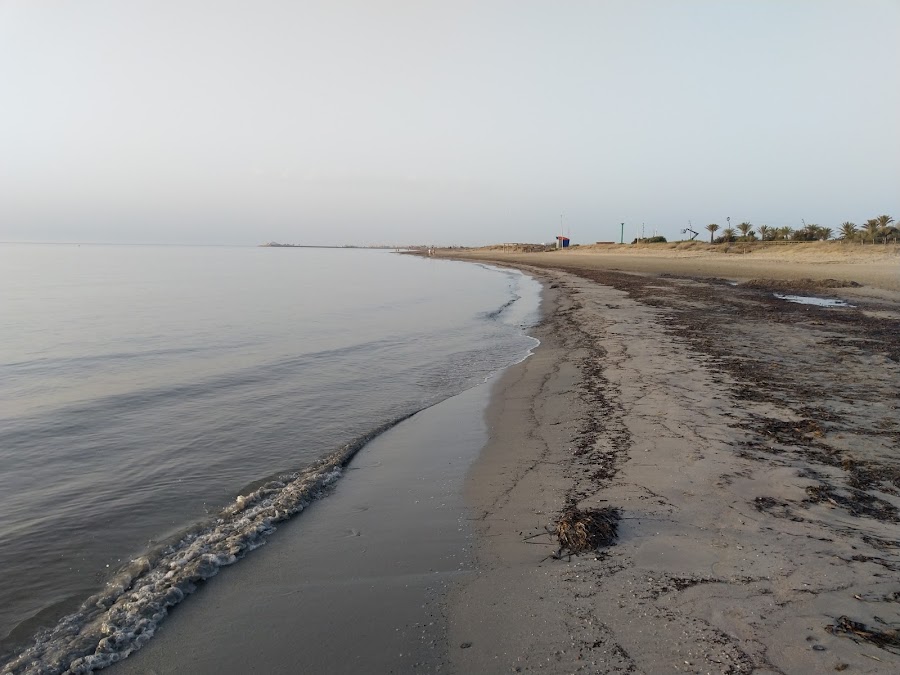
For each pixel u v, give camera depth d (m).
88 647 3.53
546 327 18.12
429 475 6.18
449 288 39.28
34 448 7.19
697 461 5.80
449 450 7.01
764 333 14.47
